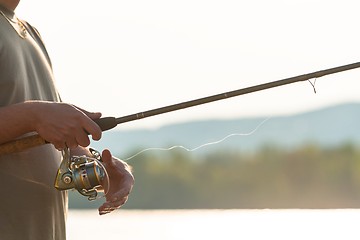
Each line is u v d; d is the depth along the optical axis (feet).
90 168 14.15
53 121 13.55
